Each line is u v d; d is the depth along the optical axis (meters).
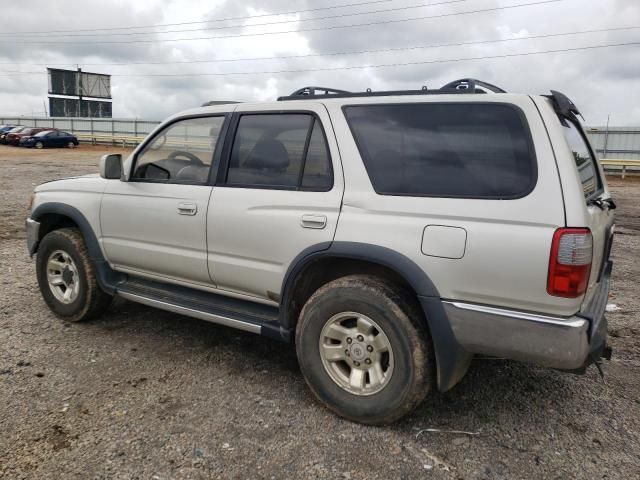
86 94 72.69
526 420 3.17
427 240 2.78
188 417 3.12
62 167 22.77
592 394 3.50
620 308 5.29
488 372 3.79
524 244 2.55
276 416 3.16
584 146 3.47
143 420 3.07
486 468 2.71
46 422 3.03
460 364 2.87
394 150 3.00
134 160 4.15
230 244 3.51
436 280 2.76
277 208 3.29
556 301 2.52
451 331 2.76
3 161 25.89
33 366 3.73
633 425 3.13
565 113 3.02
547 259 2.51
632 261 7.48
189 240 3.73
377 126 3.08
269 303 3.50
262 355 4.03
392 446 2.88
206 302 3.82
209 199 3.61
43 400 3.27
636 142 26.62
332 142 3.18
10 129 43.34
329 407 3.16
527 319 2.58
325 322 3.11
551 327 2.54
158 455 2.75
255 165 3.50
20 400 3.26
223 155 3.64
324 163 3.21
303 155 3.30
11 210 10.92
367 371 3.04
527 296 2.58
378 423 3.03
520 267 2.56
